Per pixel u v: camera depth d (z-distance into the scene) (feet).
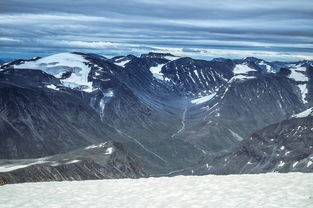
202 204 117.08
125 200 126.00
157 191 135.85
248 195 124.06
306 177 144.87
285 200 116.57
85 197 131.85
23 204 124.36
